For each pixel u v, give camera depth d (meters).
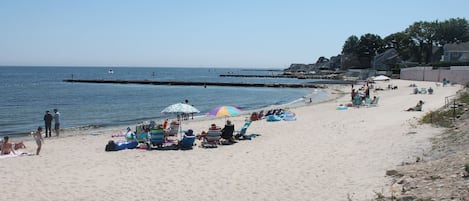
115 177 12.86
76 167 14.38
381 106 34.34
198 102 51.09
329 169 12.80
